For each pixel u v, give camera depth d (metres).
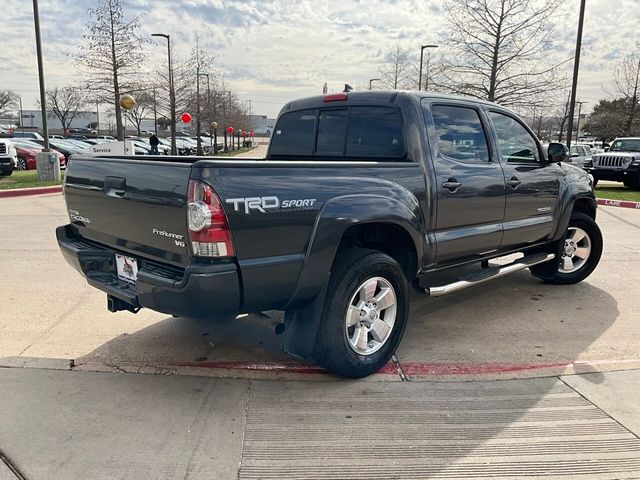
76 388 3.49
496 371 3.86
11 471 2.63
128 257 3.58
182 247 3.06
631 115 34.56
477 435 3.02
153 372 3.75
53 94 60.53
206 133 61.75
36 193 14.73
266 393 3.48
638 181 17.53
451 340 4.47
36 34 16.45
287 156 5.19
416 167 4.01
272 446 2.88
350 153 4.56
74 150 25.91
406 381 3.70
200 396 3.42
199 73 30.66
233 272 3.01
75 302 5.21
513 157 5.07
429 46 25.06
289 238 3.21
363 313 3.70
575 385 3.64
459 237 4.40
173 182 3.02
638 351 4.25
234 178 2.99
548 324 4.86
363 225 3.77
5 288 5.62
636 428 3.11
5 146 18.30
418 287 4.30
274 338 4.43
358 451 2.85
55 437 2.93
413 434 3.02
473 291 5.91
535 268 6.08
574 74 18.31
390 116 4.23
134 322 4.73
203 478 2.61
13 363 3.83
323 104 4.80
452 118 4.42
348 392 3.52
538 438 3.00
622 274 6.66
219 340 4.36
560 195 5.55
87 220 3.90
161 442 2.90
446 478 2.65
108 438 2.93
